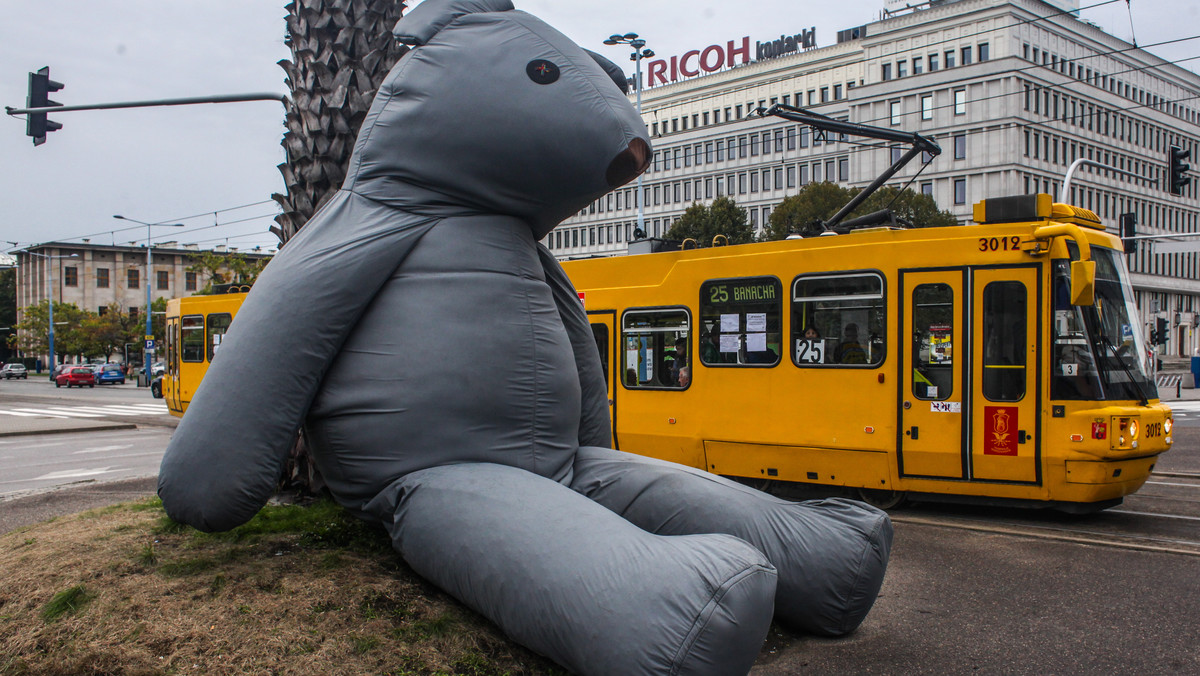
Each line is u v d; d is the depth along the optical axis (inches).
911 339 300.0
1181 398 973.8
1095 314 279.0
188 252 2888.8
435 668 127.7
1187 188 2706.7
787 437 326.0
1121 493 277.1
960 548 254.4
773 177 2672.2
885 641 174.1
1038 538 265.3
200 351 653.3
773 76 2709.2
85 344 2199.8
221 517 136.3
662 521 155.6
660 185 2952.8
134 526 184.9
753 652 113.3
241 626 132.1
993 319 287.0
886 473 304.7
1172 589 212.1
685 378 358.6
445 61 147.2
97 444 588.7
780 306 331.0
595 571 114.2
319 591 144.8
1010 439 281.4
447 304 143.6
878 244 308.5
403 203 148.6
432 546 132.0
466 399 141.3
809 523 160.7
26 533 191.3
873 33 2288.4
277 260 147.6
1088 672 160.7
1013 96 2039.9
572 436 158.4
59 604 138.9
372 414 140.5
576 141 143.3
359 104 195.8
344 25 200.4
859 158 2295.8
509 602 120.2
